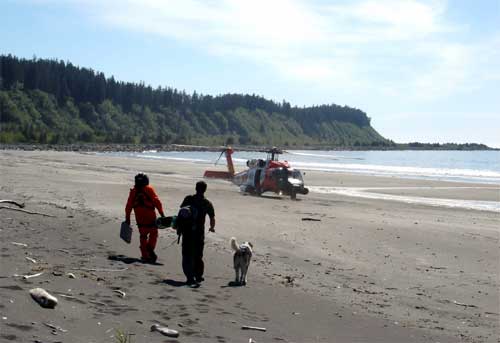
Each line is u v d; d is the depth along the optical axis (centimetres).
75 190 2648
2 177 3306
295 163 9956
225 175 3997
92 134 19288
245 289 952
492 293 1038
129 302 756
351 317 836
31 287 714
